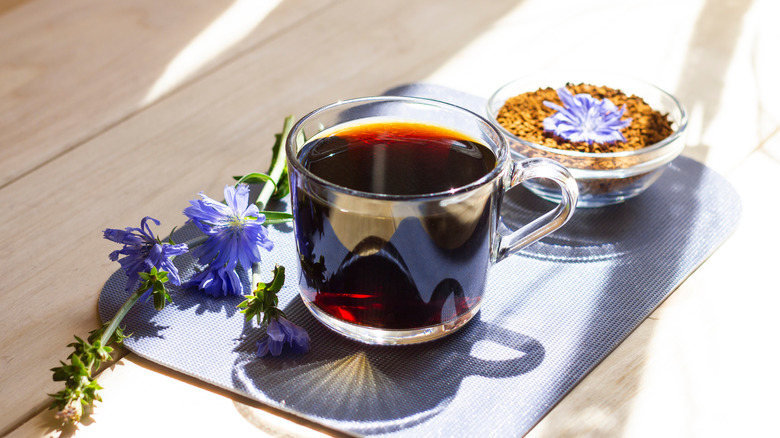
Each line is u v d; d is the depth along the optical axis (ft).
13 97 2.38
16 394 1.74
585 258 1.99
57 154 2.22
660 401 1.75
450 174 1.79
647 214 2.08
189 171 2.18
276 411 1.73
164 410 1.73
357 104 1.88
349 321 1.80
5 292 1.90
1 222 2.04
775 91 2.46
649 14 2.80
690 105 2.40
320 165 1.80
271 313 1.79
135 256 1.85
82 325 1.85
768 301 1.90
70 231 2.03
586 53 2.62
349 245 1.73
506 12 2.81
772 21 2.76
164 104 2.38
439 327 1.80
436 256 1.74
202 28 2.68
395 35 2.68
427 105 1.88
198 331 1.84
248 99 2.41
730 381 1.78
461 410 1.73
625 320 1.87
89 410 1.73
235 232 1.88
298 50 2.60
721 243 2.02
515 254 2.00
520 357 1.81
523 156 2.05
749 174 2.19
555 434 1.71
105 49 2.57
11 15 2.71
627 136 2.12
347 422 1.71
